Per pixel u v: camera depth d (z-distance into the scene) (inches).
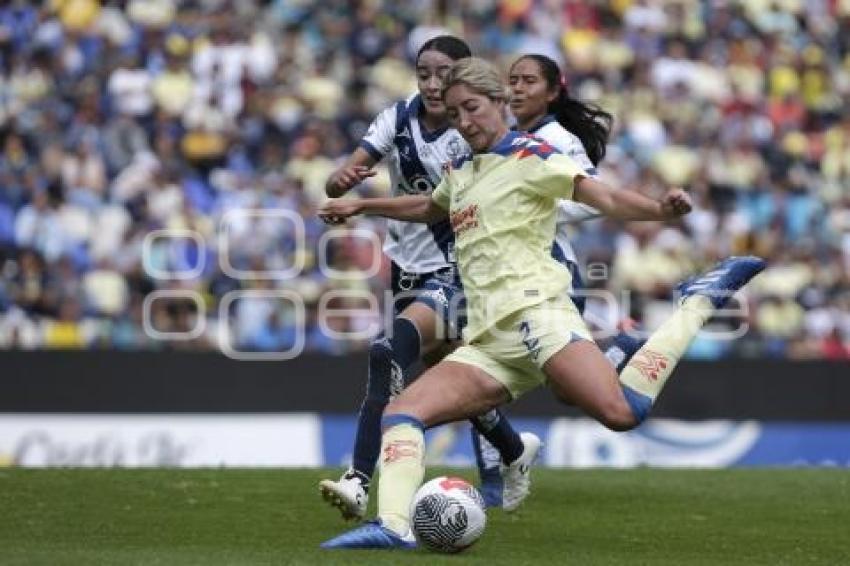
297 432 1638.8
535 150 837.2
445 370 850.8
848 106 2704.2
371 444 916.6
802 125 2647.6
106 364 1622.8
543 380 862.5
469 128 848.9
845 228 2422.5
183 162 2331.4
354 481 900.6
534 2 2716.5
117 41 2517.2
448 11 2677.2
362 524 947.3
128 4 2564.0
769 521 1016.2
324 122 2406.5
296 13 2608.3
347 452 1643.7
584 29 2704.2
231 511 1000.2
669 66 2657.5
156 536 899.4
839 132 2642.7
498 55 2645.2
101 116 2395.4
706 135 2544.3
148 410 1625.2
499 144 850.1
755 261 869.2
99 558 778.2
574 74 2632.9
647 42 2699.3
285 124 2404.0
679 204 782.5
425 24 2655.0
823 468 1337.4
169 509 1003.9
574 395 822.5
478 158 855.7
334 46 2566.4
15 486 1079.0
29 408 1610.5
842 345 2068.2
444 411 842.8
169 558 784.3
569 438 1665.8
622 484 1181.7
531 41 2677.2
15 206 2187.5
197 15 2564.0
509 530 952.3
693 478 1224.8
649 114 2556.6
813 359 1720.0
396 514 825.5
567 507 1063.6
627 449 1678.2
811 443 1711.4
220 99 2434.8
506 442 1012.5
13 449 1605.6
